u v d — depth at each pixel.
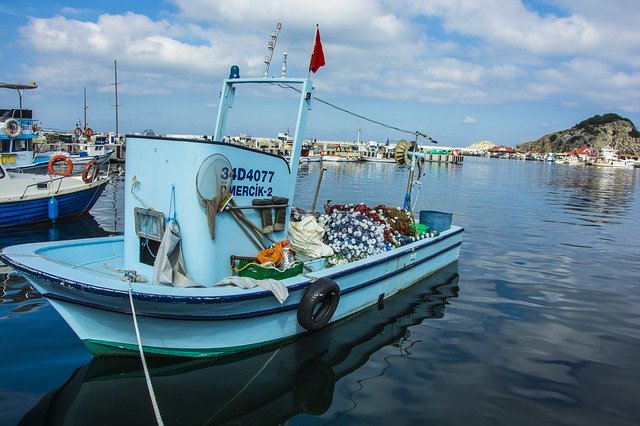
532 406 5.12
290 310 6.12
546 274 10.96
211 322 5.40
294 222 7.74
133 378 5.23
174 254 5.75
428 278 10.16
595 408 5.14
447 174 55.03
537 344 6.85
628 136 179.00
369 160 74.38
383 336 6.90
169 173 5.80
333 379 5.53
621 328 7.60
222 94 7.34
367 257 7.66
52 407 4.61
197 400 4.88
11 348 5.89
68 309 5.34
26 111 24.41
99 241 6.89
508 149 174.88
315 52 6.86
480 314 8.04
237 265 6.11
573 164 114.69
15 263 5.30
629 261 12.64
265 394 5.09
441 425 4.69
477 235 15.94
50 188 15.38
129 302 5.00
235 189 6.02
